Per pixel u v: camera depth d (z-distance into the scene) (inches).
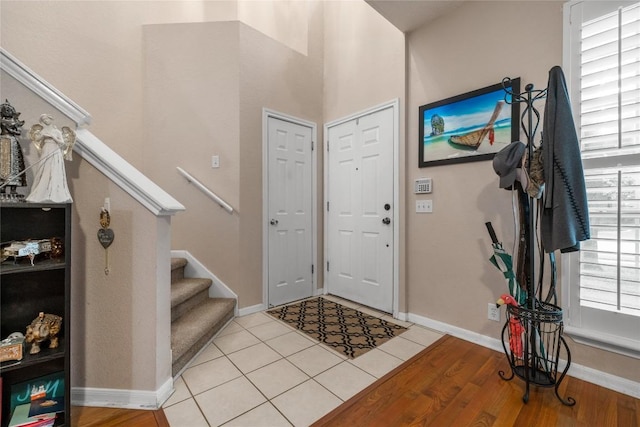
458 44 84.0
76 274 54.9
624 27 57.2
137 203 55.2
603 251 59.9
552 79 54.7
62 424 47.9
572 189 52.3
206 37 104.2
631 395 57.3
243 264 102.4
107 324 55.6
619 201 58.1
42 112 53.3
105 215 54.6
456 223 84.8
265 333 87.0
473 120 80.4
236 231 101.5
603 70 59.6
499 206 76.2
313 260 125.7
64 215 50.9
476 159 79.7
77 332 55.2
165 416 52.4
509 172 60.5
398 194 98.9
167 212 56.7
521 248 61.7
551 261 59.9
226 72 102.7
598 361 61.7
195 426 50.1
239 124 101.5
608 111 59.4
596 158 61.2
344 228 120.3
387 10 85.5
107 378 55.8
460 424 50.7
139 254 55.3
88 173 54.8
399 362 70.6
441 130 87.4
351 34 116.9
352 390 59.9
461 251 83.7
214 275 102.3
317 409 54.2
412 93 95.8
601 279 60.4
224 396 57.9
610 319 59.5
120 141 102.8
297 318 99.3
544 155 54.9
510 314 61.4
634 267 56.5
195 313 85.7
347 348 77.6
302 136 122.1
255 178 106.2
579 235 52.0
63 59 93.1
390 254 102.1
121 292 55.5
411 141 96.0
